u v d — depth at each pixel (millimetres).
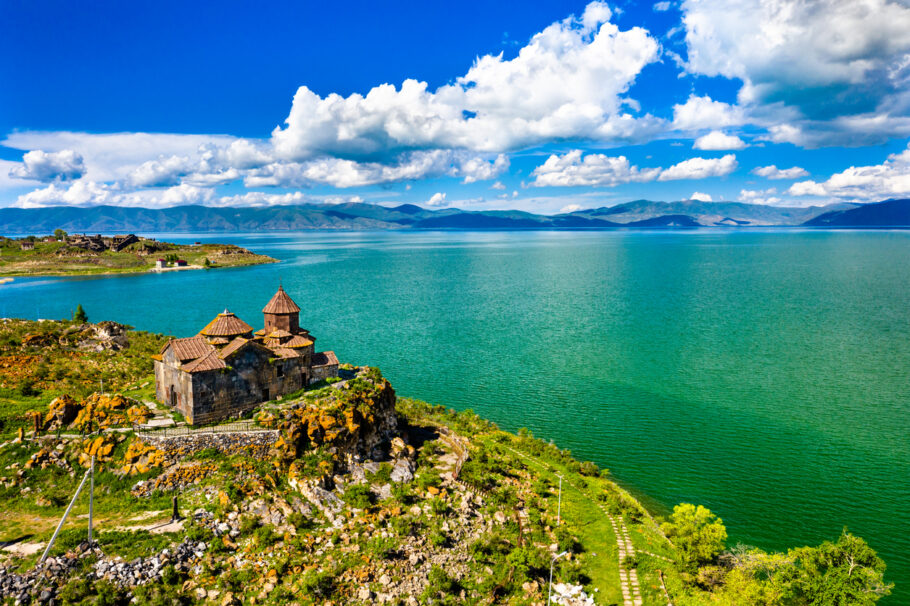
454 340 139125
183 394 61562
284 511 52469
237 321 69562
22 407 66250
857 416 89438
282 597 42781
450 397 99250
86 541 45406
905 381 105688
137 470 54031
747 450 78500
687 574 52875
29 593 39562
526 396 99562
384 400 71750
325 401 65125
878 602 50125
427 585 46469
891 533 59938
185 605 40969
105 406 60969
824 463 74688
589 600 47625
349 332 148125
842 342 134500
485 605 45938
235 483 54250
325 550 48469
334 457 60844
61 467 54562
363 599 43875
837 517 62812
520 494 64438
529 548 52781
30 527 47625
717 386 103812
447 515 56312
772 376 109250
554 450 77000
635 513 62188
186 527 48469
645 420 88875
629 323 158375
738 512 63969
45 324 111000
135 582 42031
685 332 146375
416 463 67250
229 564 45531
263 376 65375
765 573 53062
